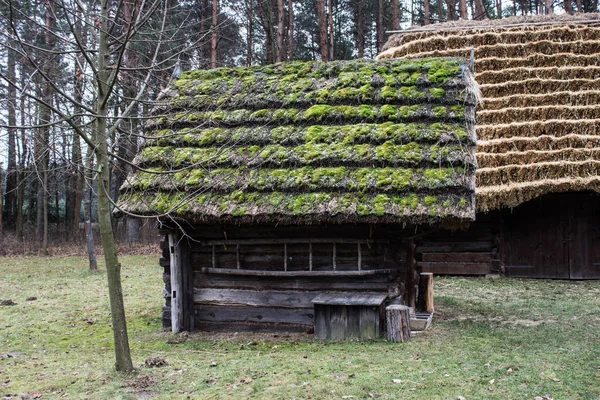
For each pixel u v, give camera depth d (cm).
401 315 725
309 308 806
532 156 1173
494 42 1347
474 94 844
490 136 1212
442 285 1209
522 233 1292
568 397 506
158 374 598
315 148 805
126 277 1441
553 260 1269
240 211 752
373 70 923
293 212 732
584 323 821
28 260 1891
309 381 562
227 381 571
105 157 588
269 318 820
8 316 980
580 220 1257
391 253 786
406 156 762
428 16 2202
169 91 974
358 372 586
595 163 1142
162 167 853
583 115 1210
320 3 1992
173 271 820
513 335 754
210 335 810
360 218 715
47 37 940
